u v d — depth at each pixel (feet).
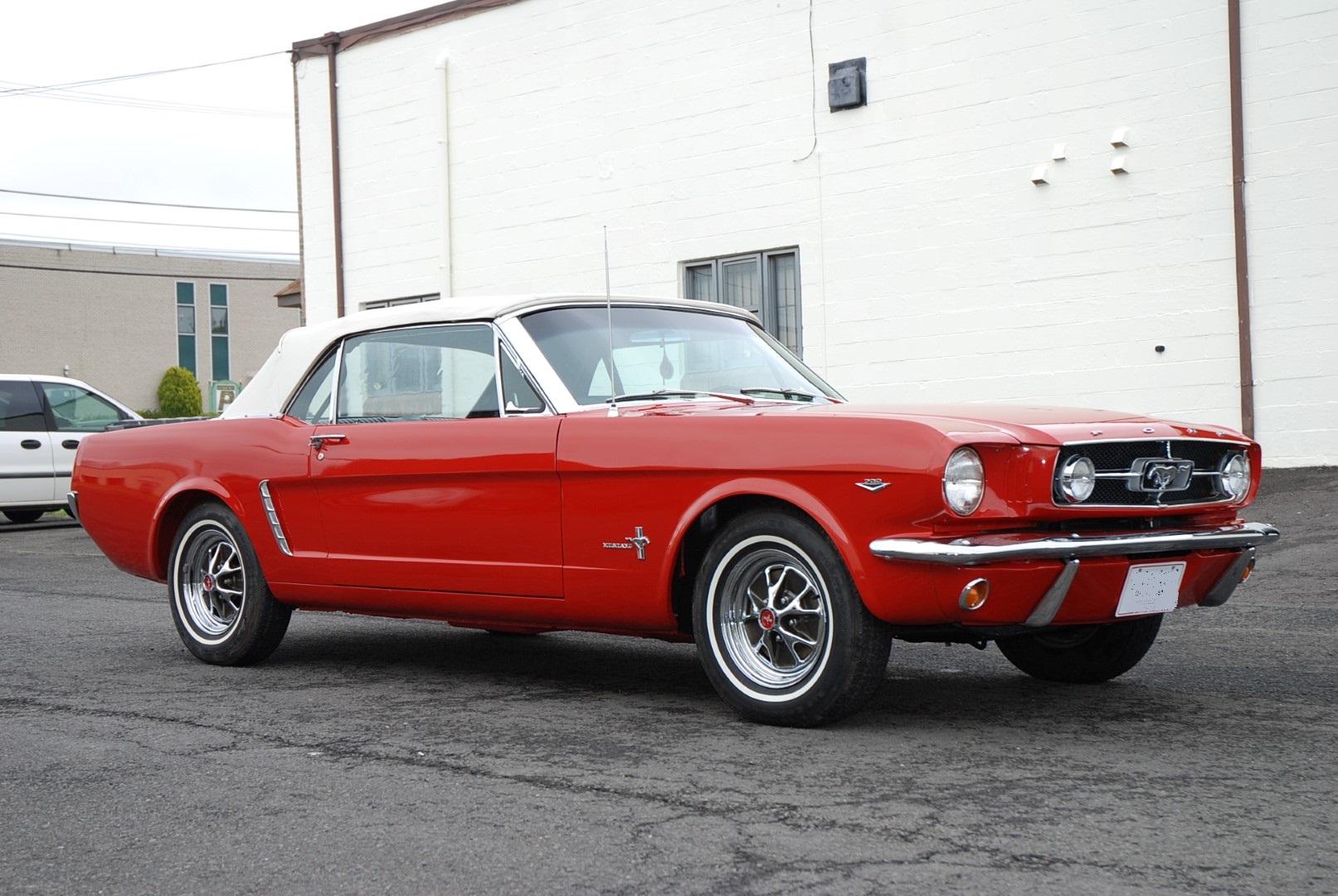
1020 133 38.81
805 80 43.06
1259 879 9.45
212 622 20.12
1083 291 37.86
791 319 44.09
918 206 40.86
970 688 16.90
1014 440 13.29
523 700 16.71
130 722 15.79
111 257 147.43
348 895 9.69
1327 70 33.86
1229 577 15.14
